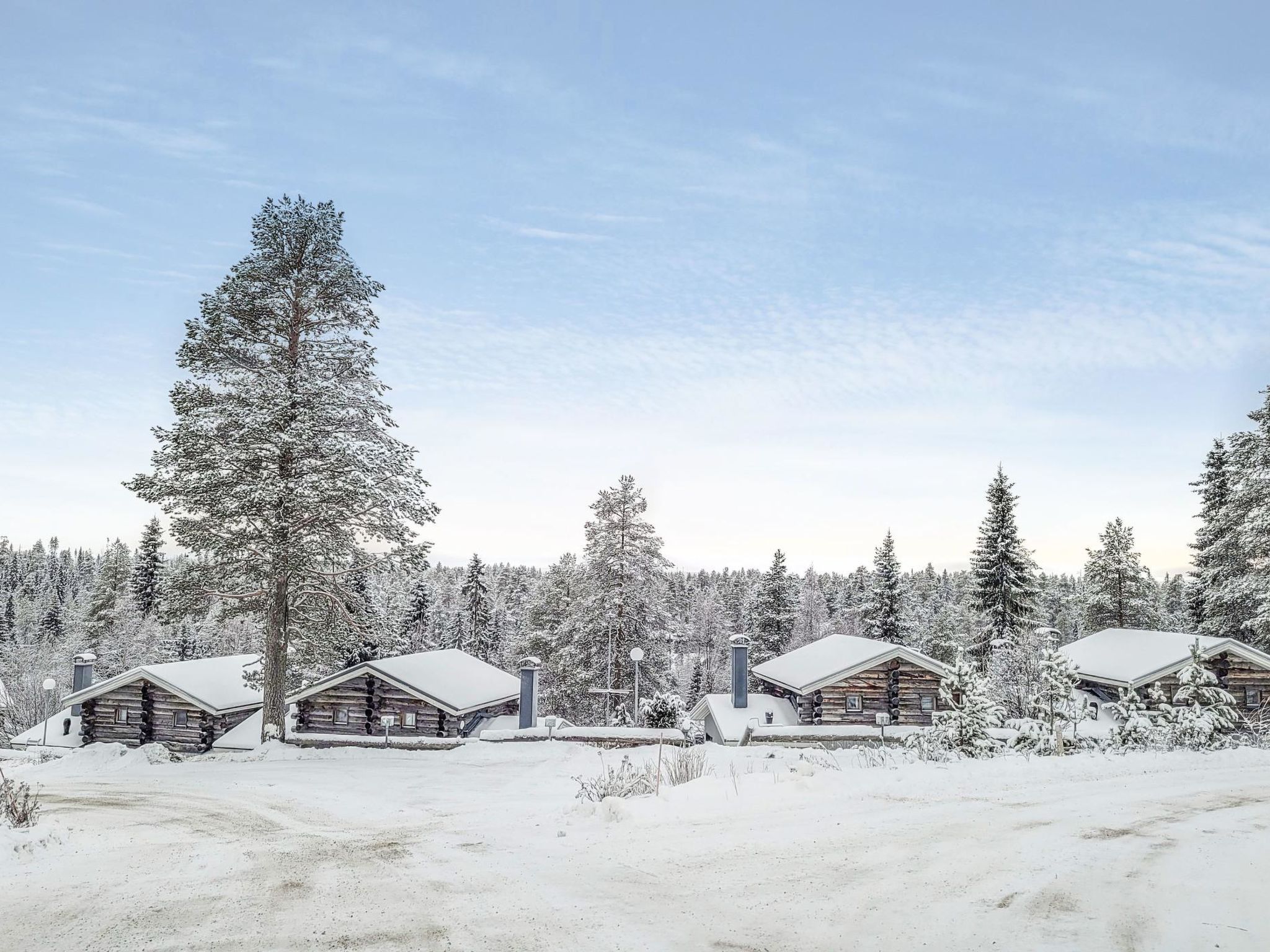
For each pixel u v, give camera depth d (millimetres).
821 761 17438
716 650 85500
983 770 12914
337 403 24719
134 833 10773
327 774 18641
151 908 7051
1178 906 6387
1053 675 17094
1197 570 45625
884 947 5668
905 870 7520
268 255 25234
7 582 122312
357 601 26641
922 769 13023
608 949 5781
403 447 25953
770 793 11242
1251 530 36375
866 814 9945
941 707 27797
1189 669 17688
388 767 20266
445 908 6891
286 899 7289
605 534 43188
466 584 68000
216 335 24125
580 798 12766
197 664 33812
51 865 8758
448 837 10195
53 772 21500
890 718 27469
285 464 24375
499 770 19422
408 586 60719
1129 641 32250
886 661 27719
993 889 6887
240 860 9016
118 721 30891
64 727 31984
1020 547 45844
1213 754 14664
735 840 8930
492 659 68375
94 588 64812
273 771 19547
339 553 24719
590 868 8039
